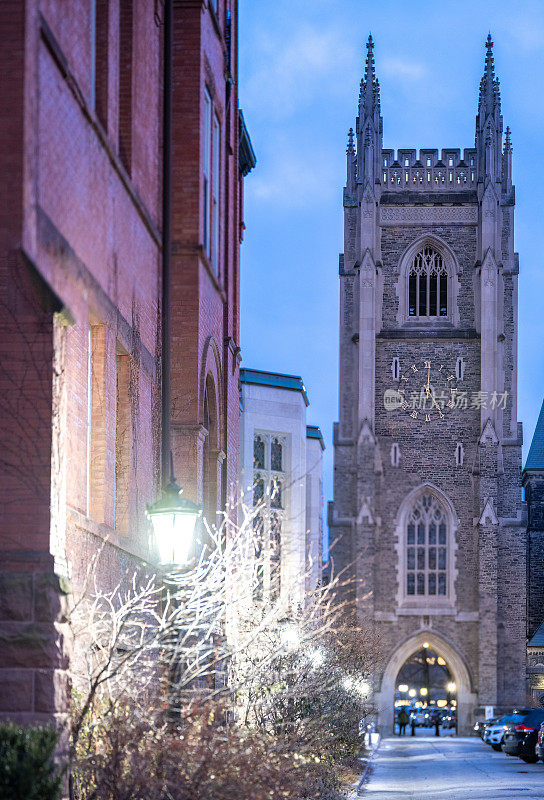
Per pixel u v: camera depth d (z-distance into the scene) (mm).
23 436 10445
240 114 26891
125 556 14609
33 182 10297
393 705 71875
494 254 74812
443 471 73750
